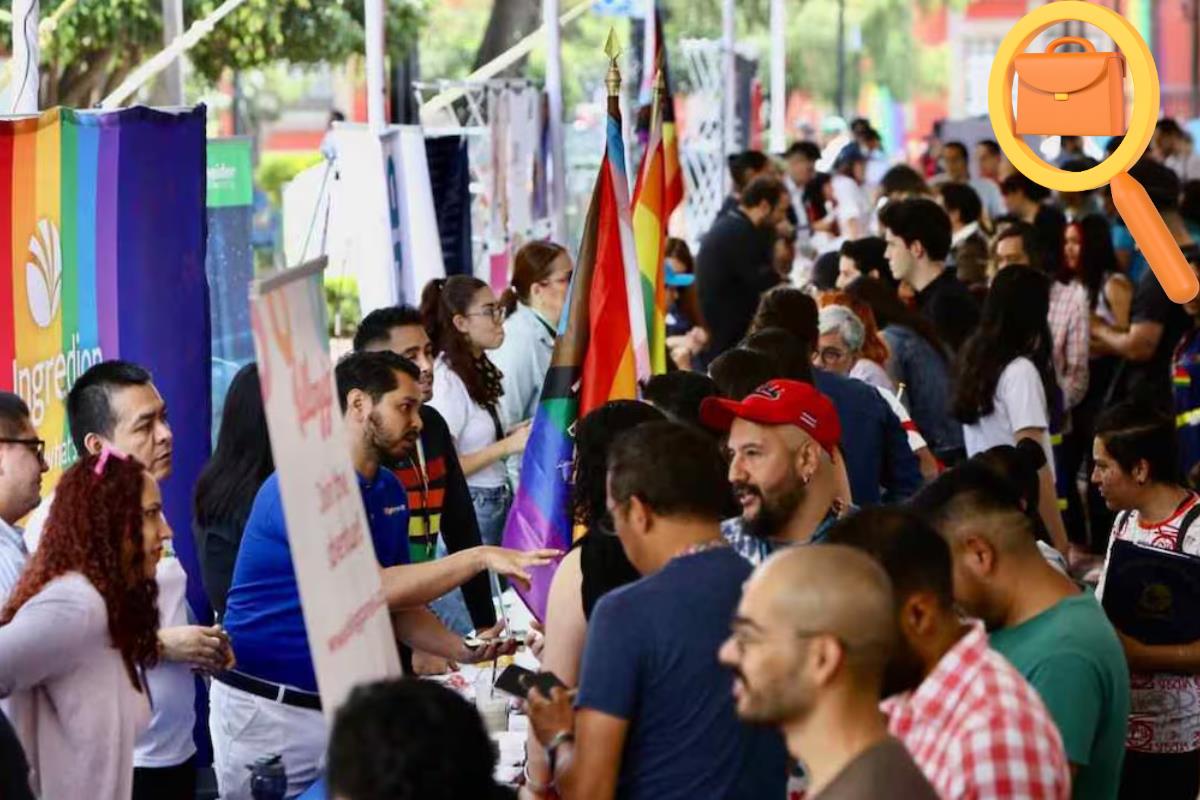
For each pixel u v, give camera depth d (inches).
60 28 826.2
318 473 210.5
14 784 223.1
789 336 369.4
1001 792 188.9
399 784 160.7
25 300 325.7
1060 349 570.3
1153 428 311.9
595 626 220.5
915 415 474.3
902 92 2436.0
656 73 432.5
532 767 239.6
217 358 483.2
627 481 225.9
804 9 2289.6
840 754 173.3
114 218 348.8
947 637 198.4
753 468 265.9
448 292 434.9
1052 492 434.0
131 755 270.4
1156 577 294.5
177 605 306.7
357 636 217.6
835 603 172.4
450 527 384.2
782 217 708.0
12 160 321.1
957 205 738.8
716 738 219.8
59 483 266.8
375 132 508.1
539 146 641.0
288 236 580.7
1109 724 223.9
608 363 343.0
